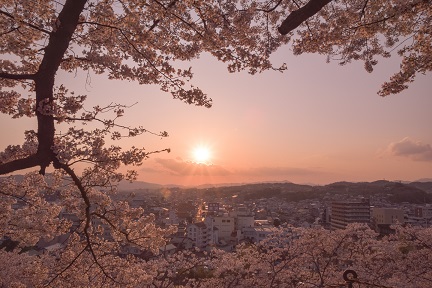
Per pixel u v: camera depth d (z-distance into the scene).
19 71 6.03
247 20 5.97
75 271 7.47
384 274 15.65
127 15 5.82
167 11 5.72
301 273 16.09
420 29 6.49
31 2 5.14
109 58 6.04
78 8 4.90
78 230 7.50
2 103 5.64
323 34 6.90
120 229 7.48
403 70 6.42
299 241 16.47
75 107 5.08
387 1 6.27
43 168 4.86
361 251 16.41
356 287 12.83
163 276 14.59
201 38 6.09
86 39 6.23
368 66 7.20
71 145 4.89
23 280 12.87
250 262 16.55
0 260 14.13
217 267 16.84
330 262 16.50
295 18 4.59
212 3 5.91
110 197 6.95
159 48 6.22
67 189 6.91
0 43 5.55
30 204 7.47
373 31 6.54
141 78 6.19
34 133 4.93
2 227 7.67
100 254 7.66
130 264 8.15
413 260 15.55
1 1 5.29
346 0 6.78
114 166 5.70
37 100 4.80
